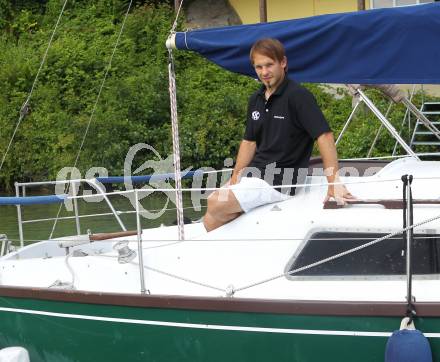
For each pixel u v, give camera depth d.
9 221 12.96
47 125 18.73
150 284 5.74
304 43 5.91
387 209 5.48
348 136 15.29
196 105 17.84
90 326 5.51
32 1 24.94
